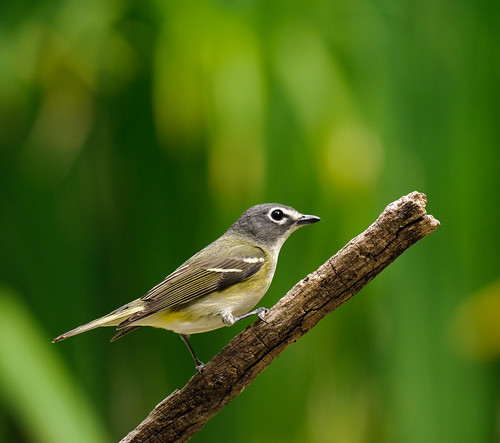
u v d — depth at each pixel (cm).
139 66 1127
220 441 1109
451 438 1080
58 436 965
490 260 1112
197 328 917
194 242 1127
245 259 941
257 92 1057
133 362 1159
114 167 1152
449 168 1117
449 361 1091
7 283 1134
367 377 1145
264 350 743
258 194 1080
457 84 1130
